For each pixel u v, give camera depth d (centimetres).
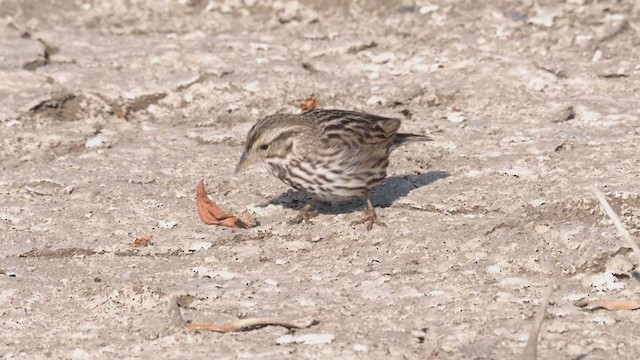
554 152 1348
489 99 1516
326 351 966
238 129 1473
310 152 1176
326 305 1055
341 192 1197
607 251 1112
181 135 1464
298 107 1529
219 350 980
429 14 1764
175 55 1656
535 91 1530
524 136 1398
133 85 1575
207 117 1517
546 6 1755
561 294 1061
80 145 1436
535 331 905
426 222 1209
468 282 1089
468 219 1205
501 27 1711
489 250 1141
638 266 1093
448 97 1531
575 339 973
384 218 1223
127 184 1325
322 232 1202
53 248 1186
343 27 1753
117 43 1720
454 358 952
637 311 1020
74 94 1552
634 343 965
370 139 1189
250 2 1833
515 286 1077
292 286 1098
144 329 1028
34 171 1366
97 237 1205
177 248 1180
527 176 1289
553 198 1220
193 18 1808
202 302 1073
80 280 1124
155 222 1235
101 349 997
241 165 1205
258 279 1116
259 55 1666
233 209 1262
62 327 1041
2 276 1134
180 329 1020
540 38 1675
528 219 1191
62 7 1845
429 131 1434
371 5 1802
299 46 1694
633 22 1698
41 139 1443
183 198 1291
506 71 1586
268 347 979
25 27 1783
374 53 1661
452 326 1004
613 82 1543
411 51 1662
